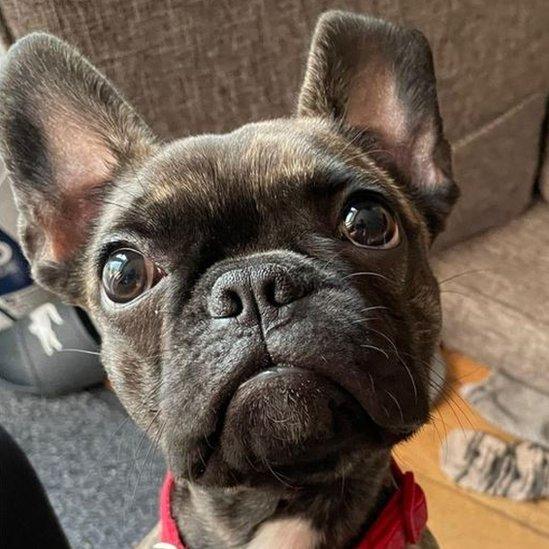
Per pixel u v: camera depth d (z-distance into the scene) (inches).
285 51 12.1
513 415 14.5
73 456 14.3
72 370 14.9
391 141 8.7
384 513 8.1
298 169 6.6
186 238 6.5
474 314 15.2
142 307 6.7
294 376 5.7
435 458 14.2
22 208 8.1
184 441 6.2
